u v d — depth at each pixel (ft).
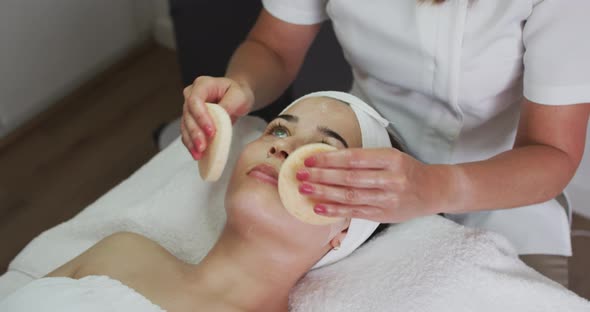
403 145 3.38
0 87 6.41
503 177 2.45
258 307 2.84
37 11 6.45
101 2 7.14
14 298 2.56
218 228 3.37
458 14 2.68
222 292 2.82
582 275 5.24
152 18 7.91
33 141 6.75
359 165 2.09
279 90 3.53
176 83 7.50
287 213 2.64
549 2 2.51
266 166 2.75
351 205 2.15
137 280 2.80
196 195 3.46
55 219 5.94
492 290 2.85
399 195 2.13
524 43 2.70
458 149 3.26
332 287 2.95
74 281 2.65
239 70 3.26
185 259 3.30
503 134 3.19
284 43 3.51
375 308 2.81
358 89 3.61
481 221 3.54
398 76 3.08
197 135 2.46
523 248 3.44
